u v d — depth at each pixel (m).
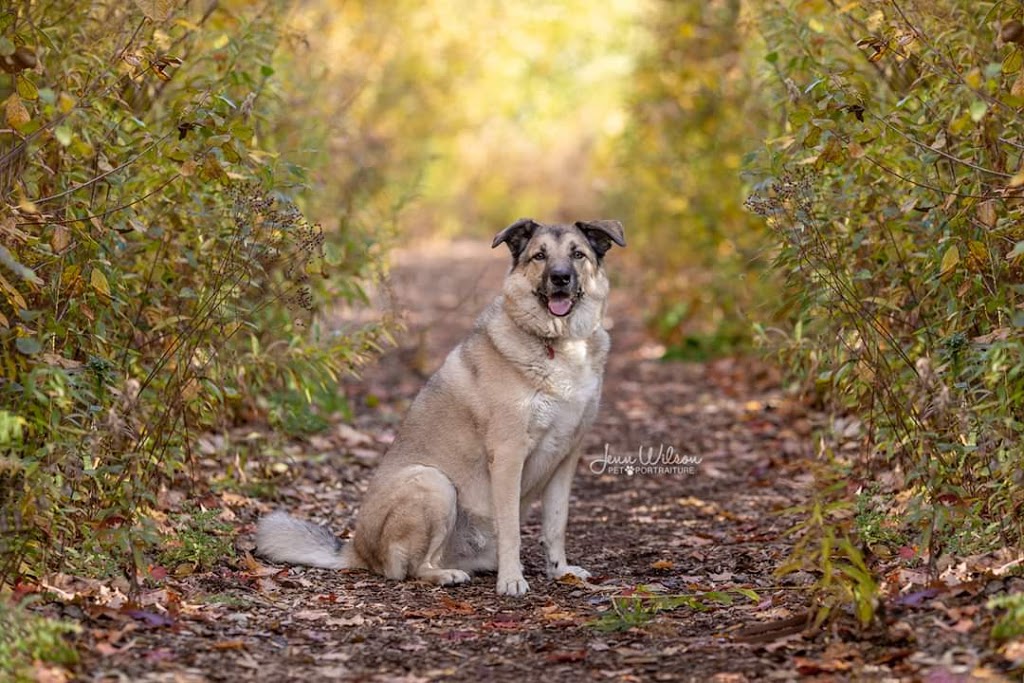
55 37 8.69
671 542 9.74
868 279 9.63
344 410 14.14
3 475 7.07
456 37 29.80
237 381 10.57
